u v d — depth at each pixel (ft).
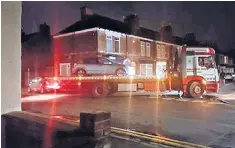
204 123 16.06
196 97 26.73
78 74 28.81
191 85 26.99
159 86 28.45
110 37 30.76
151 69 29.76
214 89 26.55
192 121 16.58
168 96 27.89
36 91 29.84
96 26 30.35
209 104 22.89
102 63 29.30
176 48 28.81
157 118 17.51
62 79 29.19
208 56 27.02
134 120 17.40
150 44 30.66
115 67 29.40
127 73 29.73
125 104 23.70
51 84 29.32
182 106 21.95
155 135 13.41
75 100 25.63
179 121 16.97
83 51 30.37
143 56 30.42
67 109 21.52
